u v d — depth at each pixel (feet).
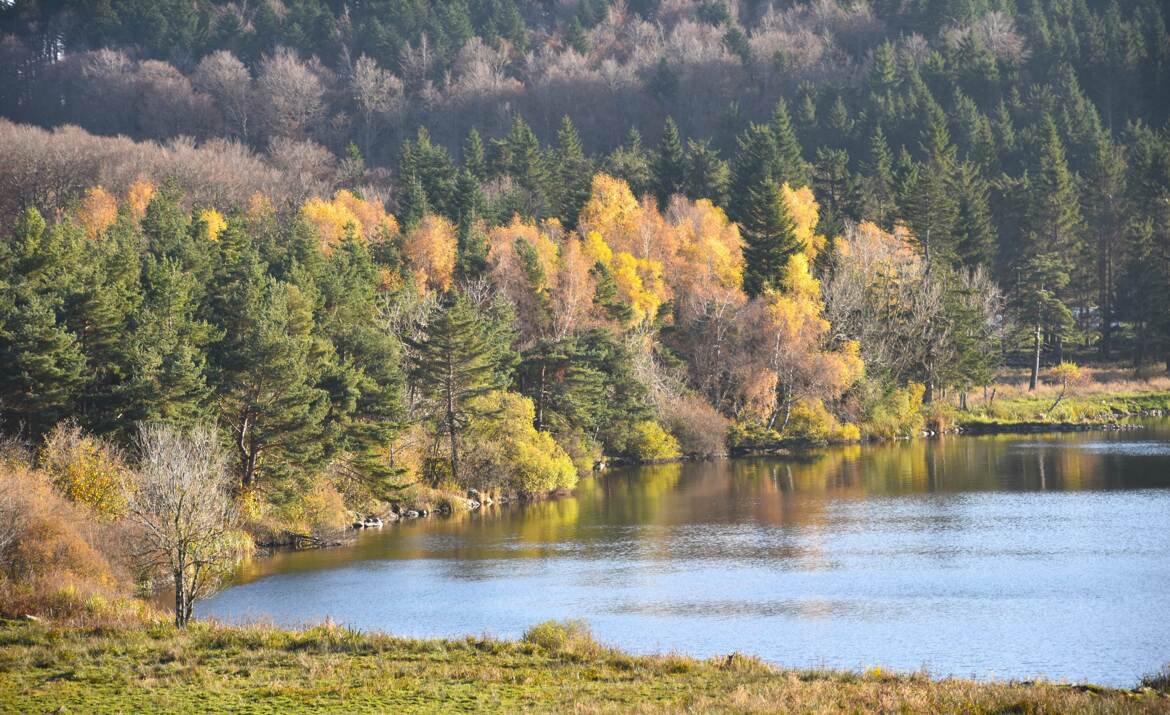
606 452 382.22
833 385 401.70
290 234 399.44
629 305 382.83
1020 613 165.99
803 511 269.44
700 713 87.56
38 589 148.15
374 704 94.12
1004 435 415.64
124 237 328.08
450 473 304.30
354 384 261.03
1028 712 87.56
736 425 399.65
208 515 145.07
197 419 217.56
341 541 244.63
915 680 104.47
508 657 114.73
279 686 99.71
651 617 168.25
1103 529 231.91
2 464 188.44
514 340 363.15
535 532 252.62
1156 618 161.38
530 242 405.18
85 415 219.82
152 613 143.43
